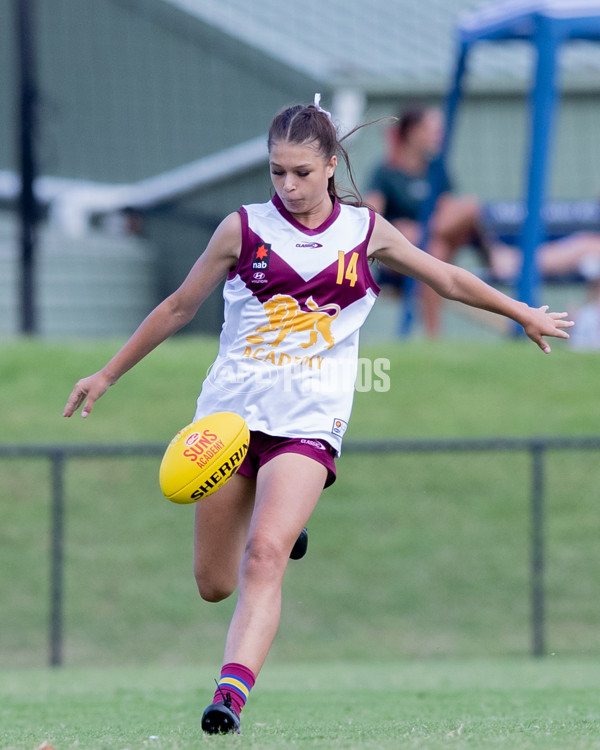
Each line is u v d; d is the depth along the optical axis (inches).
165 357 2253.9
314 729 609.0
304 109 575.5
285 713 775.7
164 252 2893.7
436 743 510.6
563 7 2018.9
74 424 1959.9
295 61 2812.5
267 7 3056.1
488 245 2416.3
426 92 2696.9
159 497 1811.0
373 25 2999.5
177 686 1059.9
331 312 580.7
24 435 1905.8
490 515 1765.5
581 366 2204.7
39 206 2773.1
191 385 2130.9
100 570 1643.7
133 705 868.6
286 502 550.9
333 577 1642.5
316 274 574.6
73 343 2315.5
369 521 1753.2
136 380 2137.1
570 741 523.2
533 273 2055.9
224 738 515.5
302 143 562.3
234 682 524.4
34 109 2214.6
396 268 603.8
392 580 1638.8
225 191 2859.3
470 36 2187.5
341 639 1518.2
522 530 1729.8
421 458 1907.0
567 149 2682.1
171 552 1689.2
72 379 2127.2
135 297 2827.3
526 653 1481.3
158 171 2984.7
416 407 2032.5
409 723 655.1
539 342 618.5
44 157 2709.2
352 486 1835.6
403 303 2509.8
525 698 893.8
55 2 2950.3
